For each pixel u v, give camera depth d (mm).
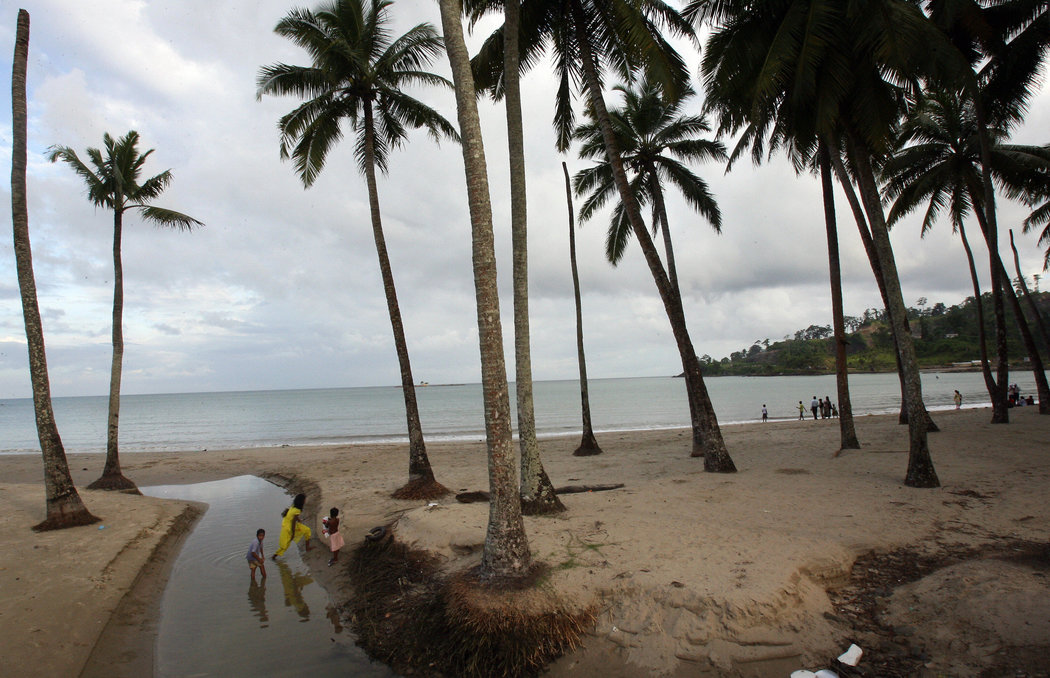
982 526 6910
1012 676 3941
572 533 7254
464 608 5359
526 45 11852
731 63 10984
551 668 4887
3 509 11156
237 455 23375
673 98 10602
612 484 11484
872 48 8930
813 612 5090
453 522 7926
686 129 16172
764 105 11266
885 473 10430
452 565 6648
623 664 4793
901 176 20375
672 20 11578
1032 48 14016
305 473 16953
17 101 9945
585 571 5918
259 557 8188
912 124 18422
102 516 10758
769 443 18094
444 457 20406
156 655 5742
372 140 13562
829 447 15547
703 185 17266
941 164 19172
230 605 7109
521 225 8836
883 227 9680
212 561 9000
